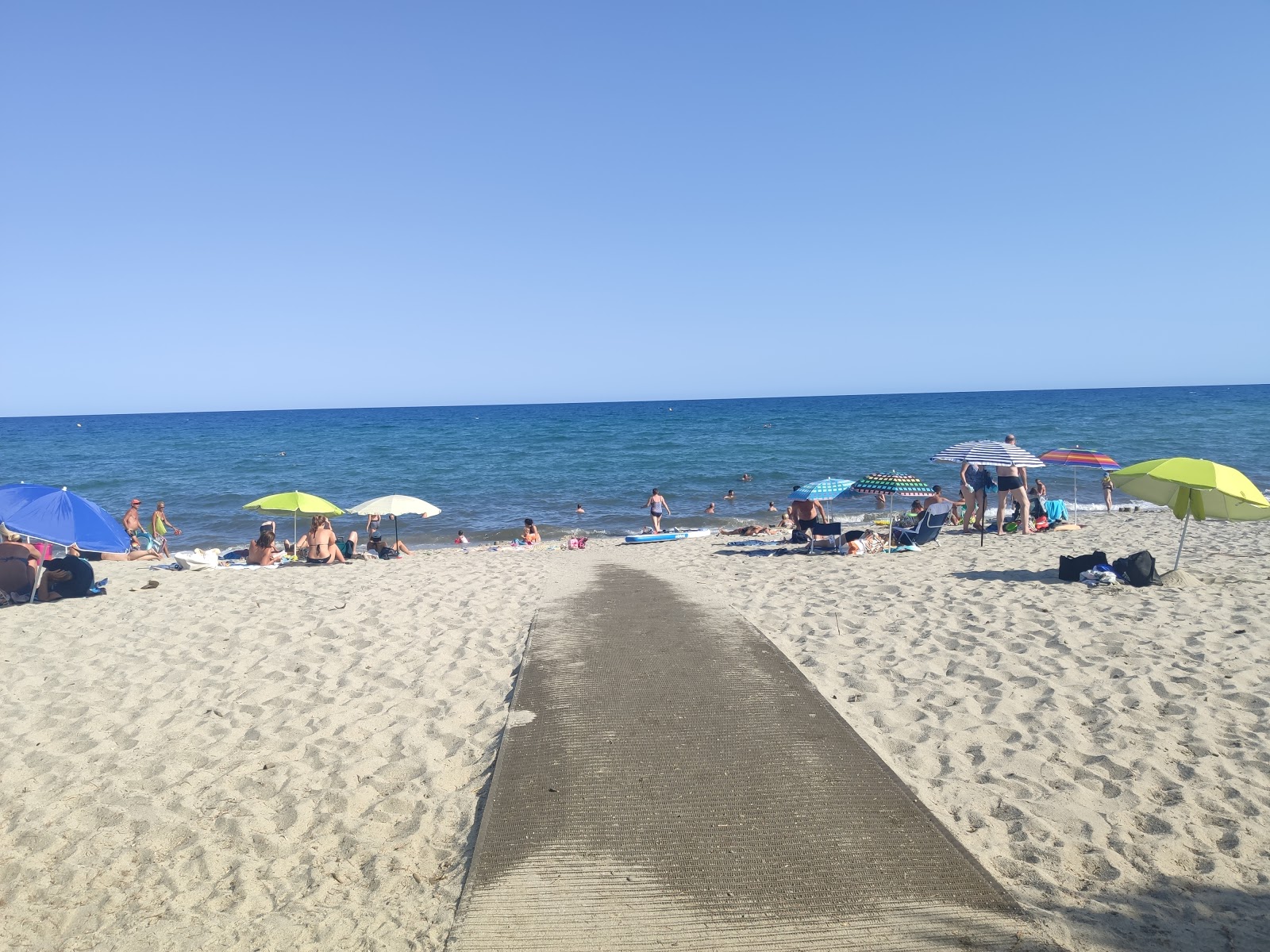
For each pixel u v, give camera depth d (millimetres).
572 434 65188
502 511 26328
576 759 5105
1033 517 16438
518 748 5301
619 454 45656
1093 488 26719
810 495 13016
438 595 10102
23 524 10195
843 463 38156
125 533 11141
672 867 3930
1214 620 7668
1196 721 5449
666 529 22125
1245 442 40219
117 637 8430
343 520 24891
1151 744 5156
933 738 5387
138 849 4320
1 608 10023
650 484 32219
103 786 5008
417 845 4289
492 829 4312
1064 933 3393
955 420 69875
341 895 3875
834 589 9875
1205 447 37781
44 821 4605
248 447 56031
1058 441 42969
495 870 3943
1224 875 3789
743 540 17125
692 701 6023
